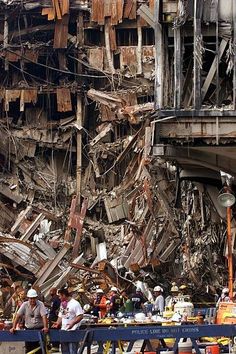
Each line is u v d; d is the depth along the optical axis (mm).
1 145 55750
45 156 56969
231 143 21766
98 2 56531
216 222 30609
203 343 16688
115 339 14703
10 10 55781
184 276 39844
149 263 42531
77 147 55719
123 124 54594
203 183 26109
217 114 21734
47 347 14789
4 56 56031
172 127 21922
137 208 48562
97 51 56625
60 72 57344
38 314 15242
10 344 14680
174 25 22156
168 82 22656
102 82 57438
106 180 55219
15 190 54281
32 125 56688
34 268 41219
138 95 54812
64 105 56062
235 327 14852
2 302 33344
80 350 14531
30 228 45438
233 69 21781
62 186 55469
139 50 56094
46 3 55719
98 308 25828
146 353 15508
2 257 43438
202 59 22016
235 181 23969
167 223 44156
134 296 28984
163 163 43750
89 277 38969
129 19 56344
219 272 37469
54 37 56094
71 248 44750
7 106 55844
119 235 50688
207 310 21859
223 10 22094
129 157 53719
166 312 19531
